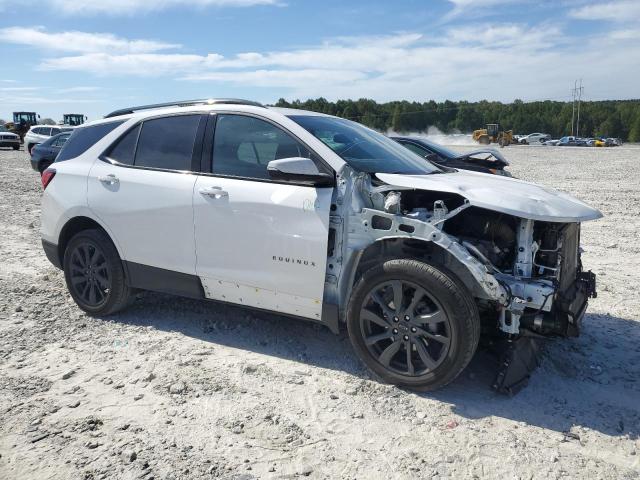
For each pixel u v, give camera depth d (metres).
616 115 113.00
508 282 3.54
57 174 5.09
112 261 4.76
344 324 4.11
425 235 3.54
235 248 4.15
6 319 4.89
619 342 4.66
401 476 2.87
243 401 3.57
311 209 3.83
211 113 4.47
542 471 2.92
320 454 3.03
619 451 3.12
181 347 4.37
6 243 8.05
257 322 4.89
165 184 4.45
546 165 28.38
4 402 3.49
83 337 4.53
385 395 3.66
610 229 10.05
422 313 3.62
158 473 2.83
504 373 3.68
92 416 3.34
